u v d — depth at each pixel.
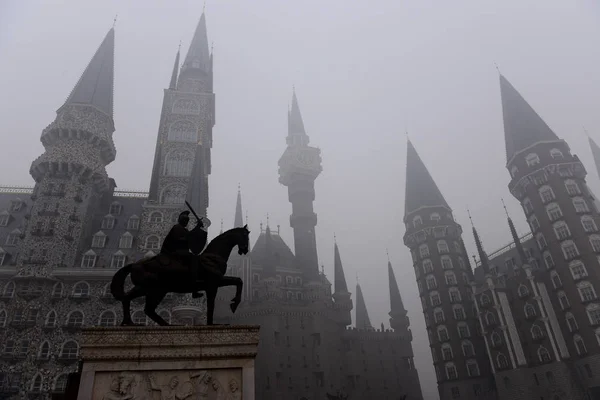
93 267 60.47
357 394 98.06
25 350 53.97
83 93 72.19
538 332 78.75
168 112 82.94
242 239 12.16
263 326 93.00
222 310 95.00
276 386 86.56
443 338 92.75
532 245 90.75
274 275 101.50
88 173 67.38
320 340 96.44
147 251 65.12
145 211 69.06
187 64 94.94
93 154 69.06
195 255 11.10
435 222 105.31
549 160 86.56
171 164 77.25
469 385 86.62
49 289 58.16
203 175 76.69
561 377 73.19
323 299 103.44
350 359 101.12
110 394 8.84
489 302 86.75
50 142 68.81
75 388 9.81
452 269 98.94
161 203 72.00
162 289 10.68
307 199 120.38
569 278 77.50
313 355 94.81
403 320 117.88
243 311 95.38
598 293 72.88
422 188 112.38
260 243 116.00
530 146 90.00
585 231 77.81
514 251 94.69
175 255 10.91
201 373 9.50
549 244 82.31
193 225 68.25
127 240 67.38
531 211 87.94
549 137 89.69
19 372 52.50
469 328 92.06
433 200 108.94
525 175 88.88
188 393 9.26
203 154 79.81
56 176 65.62
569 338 76.06
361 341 107.69
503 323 82.44
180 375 9.42
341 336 104.75
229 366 9.72
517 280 85.31
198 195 71.88
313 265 109.44
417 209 108.69
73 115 69.00
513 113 98.31
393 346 111.44
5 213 68.12
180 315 58.41
